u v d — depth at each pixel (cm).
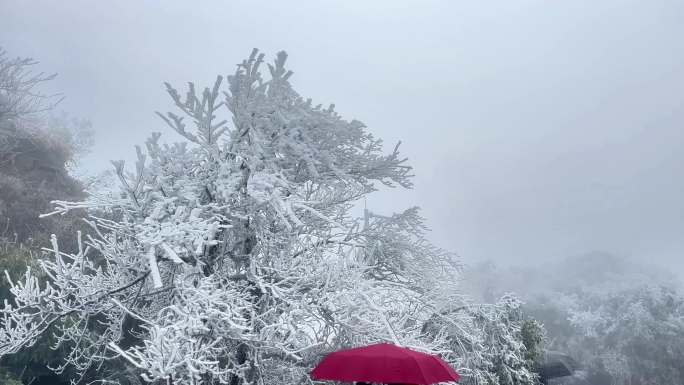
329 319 804
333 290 792
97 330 1058
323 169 882
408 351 524
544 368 1673
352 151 890
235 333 689
